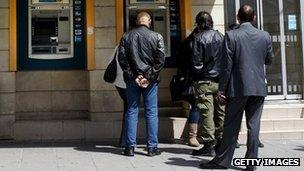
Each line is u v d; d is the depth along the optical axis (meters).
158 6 8.44
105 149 7.41
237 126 6.01
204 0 8.25
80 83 8.41
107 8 8.10
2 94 7.94
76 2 8.33
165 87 8.59
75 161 6.60
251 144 5.99
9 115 7.95
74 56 8.40
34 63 8.34
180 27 8.51
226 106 6.00
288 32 9.26
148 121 6.91
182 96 7.38
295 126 8.55
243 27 5.94
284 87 9.23
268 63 6.11
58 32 8.35
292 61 9.30
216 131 6.82
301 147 7.61
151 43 6.72
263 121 8.49
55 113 8.37
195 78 6.79
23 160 6.66
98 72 8.08
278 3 9.30
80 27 8.35
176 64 8.16
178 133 8.12
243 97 5.80
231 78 5.87
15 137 7.95
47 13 8.32
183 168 6.20
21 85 8.30
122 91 7.23
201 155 6.91
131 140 6.91
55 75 8.38
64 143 7.90
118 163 6.48
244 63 5.80
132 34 6.79
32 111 8.32
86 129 8.05
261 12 9.25
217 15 8.28
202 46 6.62
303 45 9.26
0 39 7.93
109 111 8.10
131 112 6.91
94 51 8.07
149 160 6.65
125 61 6.75
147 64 6.74
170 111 8.54
